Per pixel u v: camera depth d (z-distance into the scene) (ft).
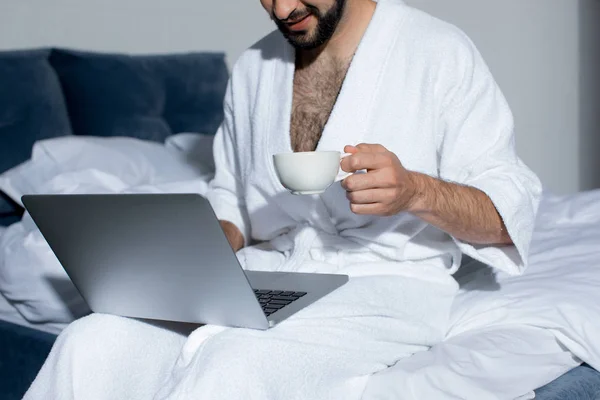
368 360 4.04
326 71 4.94
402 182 3.87
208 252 3.58
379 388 3.92
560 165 11.57
